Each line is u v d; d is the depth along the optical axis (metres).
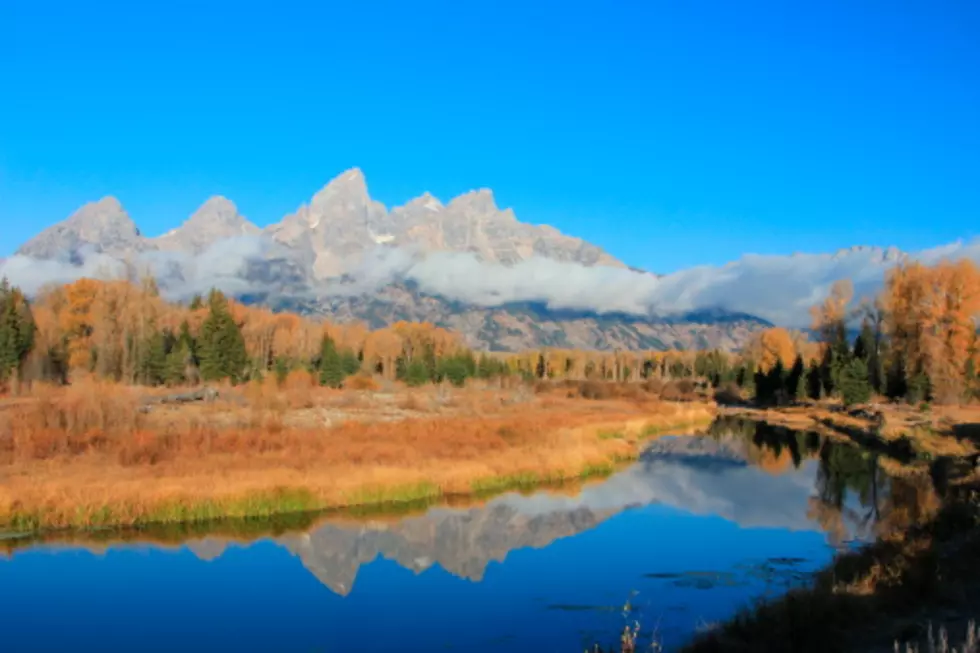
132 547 26.30
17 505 27.42
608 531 29.95
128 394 46.34
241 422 47.00
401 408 69.12
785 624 15.46
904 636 14.80
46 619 19.81
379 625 19.38
